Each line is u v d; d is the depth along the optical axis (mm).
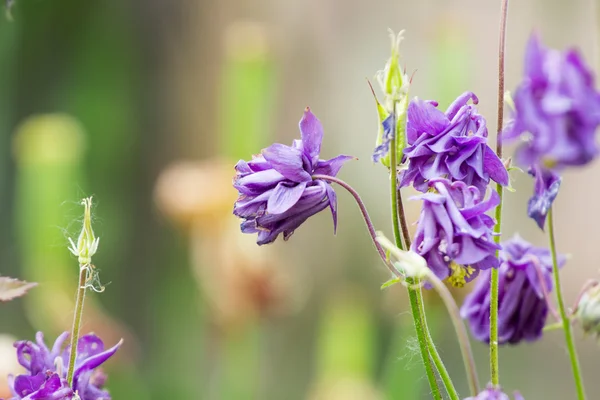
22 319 2523
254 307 1882
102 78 2803
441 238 1032
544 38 2344
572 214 2496
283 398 2514
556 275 1100
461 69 1685
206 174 1874
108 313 2627
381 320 2404
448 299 1022
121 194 2768
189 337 2229
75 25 2785
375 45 2695
